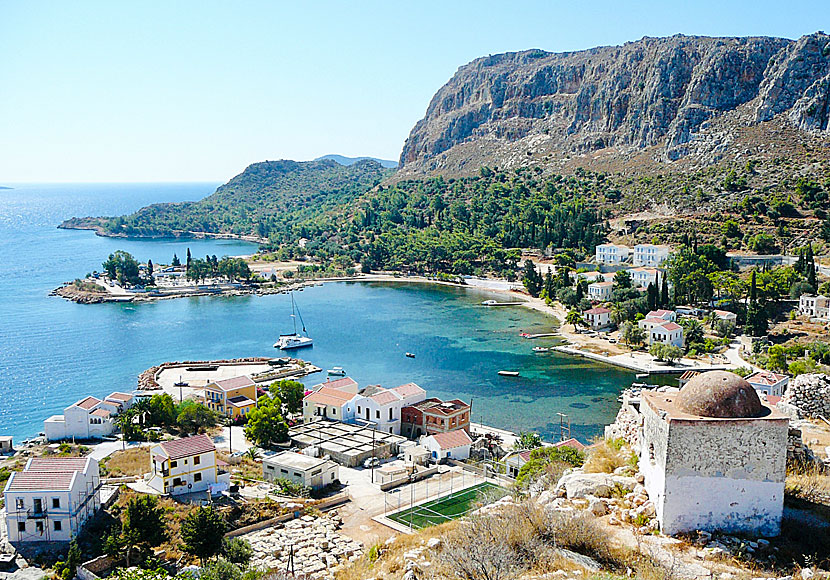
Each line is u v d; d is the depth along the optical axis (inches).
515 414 4596.5
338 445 3663.9
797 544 1091.3
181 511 2618.1
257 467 3351.4
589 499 1296.8
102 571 2126.0
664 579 1013.2
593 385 5280.5
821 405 1920.5
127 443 3831.2
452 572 1208.8
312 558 2246.6
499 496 2471.7
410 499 2930.6
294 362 6166.3
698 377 1211.9
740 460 1125.1
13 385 5433.1
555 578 1089.4
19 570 2133.4
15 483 2352.4
